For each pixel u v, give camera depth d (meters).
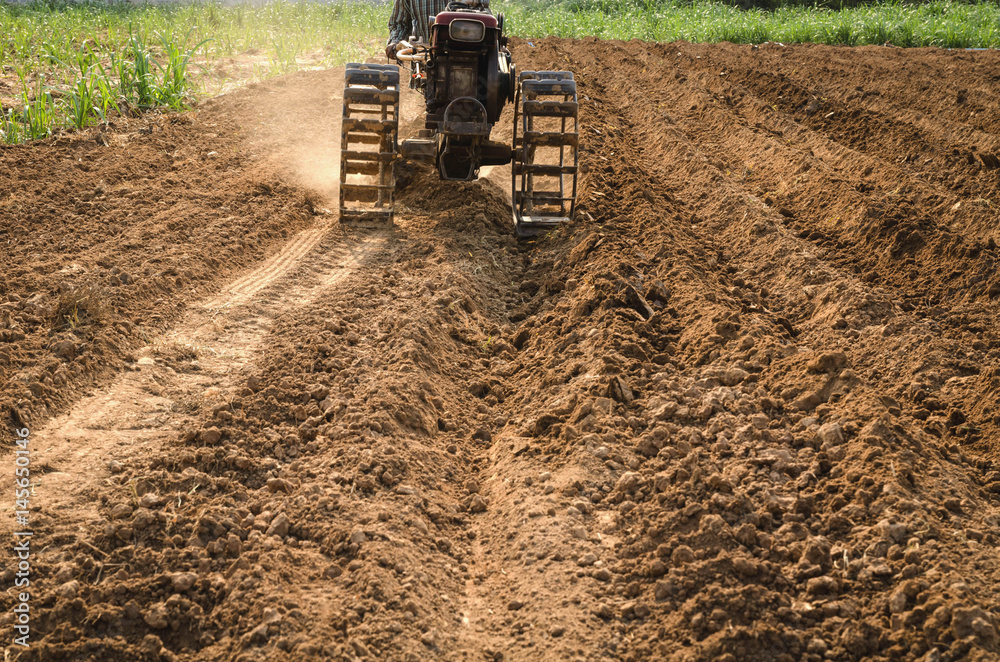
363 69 8.45
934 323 6.54
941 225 8.23
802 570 3.95
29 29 16.91
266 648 3.47
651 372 5.74
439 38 8.18
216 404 5.12
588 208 8.82
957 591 3.64
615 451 4.89
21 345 5.40
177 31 19.67
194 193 8.84
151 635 3.54
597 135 12.09
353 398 5.30
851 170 10.73
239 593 3.73
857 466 4.60
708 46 23.17
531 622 3.78
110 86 12.80
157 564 3.90
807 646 3.56
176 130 11.53
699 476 4.51
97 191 8.70
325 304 6.62
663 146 11.83
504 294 7.32
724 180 9.88
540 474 4.76
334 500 4.36
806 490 4.52
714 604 3.73
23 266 6.70
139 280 6.53
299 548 4.09
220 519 4.16
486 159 8.85
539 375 5.90
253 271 7.27
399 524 4.25
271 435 4.92
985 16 25.56
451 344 6.25
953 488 4.49
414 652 3.52
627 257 7.32
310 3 27.09
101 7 23.30
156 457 4.59
